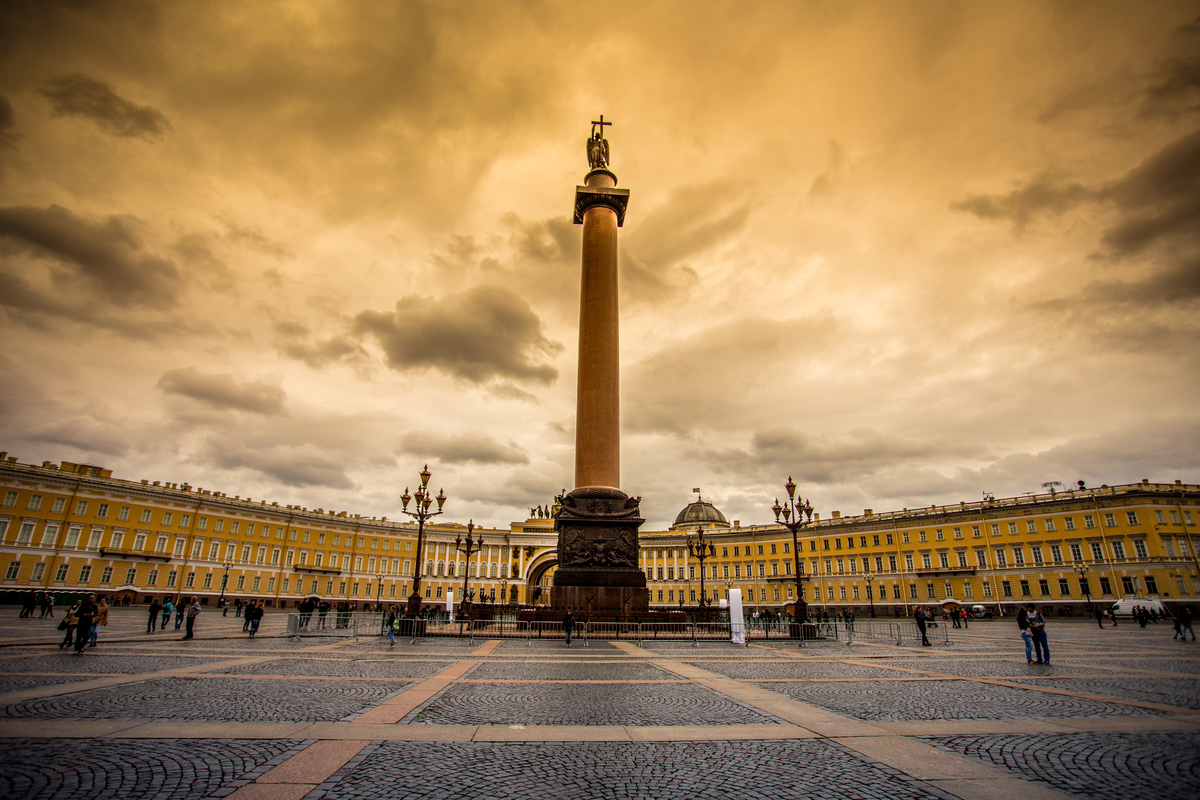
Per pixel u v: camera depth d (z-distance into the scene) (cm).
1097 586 6544
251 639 2752
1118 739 830
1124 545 6438
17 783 604
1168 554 6278
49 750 721
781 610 9144
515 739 827
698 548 5503
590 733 865
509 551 10938
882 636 3553
